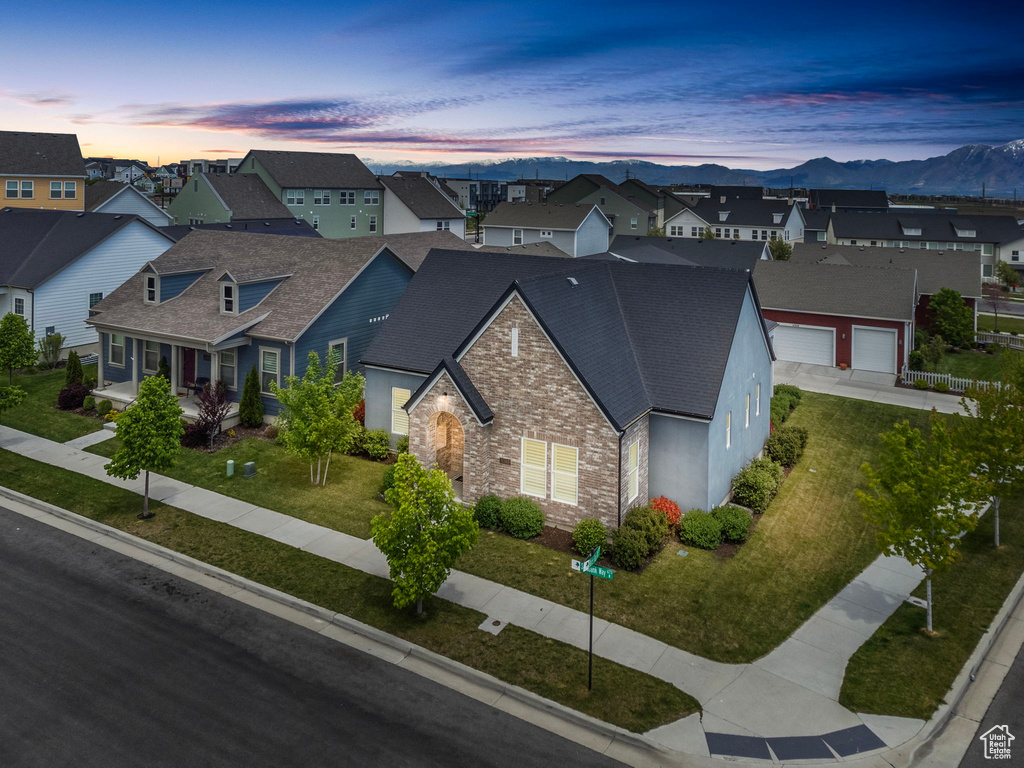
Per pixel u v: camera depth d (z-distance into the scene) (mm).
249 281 32906
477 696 15703
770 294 46531
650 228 103250
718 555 21719
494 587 19781
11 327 34750
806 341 45469
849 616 18766
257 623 18203
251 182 78562
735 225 102625
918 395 38875
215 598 19312
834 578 20609
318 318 31906
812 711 15227
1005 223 89000
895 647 17438
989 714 15336
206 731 14297
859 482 27312
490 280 29812
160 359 34562
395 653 17141
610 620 18344
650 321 25969
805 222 103688
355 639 17672
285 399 25219
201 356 33969
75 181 66312
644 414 23016
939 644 17547
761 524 23859
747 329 26594
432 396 23969
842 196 134375
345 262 34906
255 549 21672
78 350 42594
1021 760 13953
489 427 23875
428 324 28969
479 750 14062
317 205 83188
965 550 22406
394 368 27891
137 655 16688
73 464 27766
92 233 43500
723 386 23828
